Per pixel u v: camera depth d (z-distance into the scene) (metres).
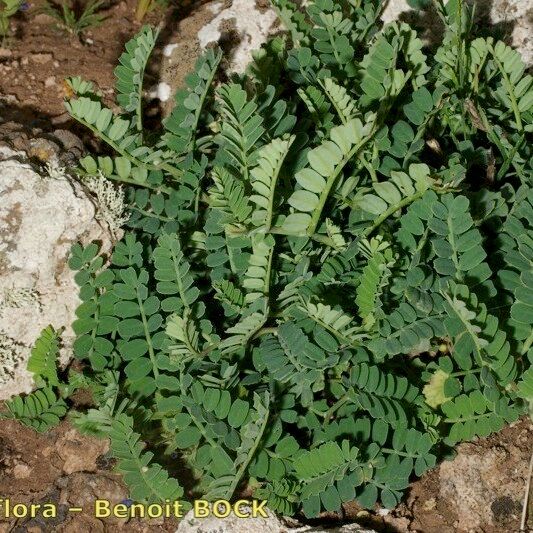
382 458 0.71
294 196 0.70
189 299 0.75
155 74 0.97
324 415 0.74
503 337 0.70
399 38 0.77
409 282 0.72
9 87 0.98
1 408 0.79
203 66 0.76
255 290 0.76
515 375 0.71
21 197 0.77
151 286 0.80
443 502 0.75
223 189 0.73
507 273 0.73
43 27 1.05
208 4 0.95
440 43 0.91
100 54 1.03
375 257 0.71
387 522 0.74
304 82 0.83
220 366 0.75
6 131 0.83
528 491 0.74
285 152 0.68
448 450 0.75
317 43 0.83
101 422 0.74
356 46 0.86
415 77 0.81
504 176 0.81
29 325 0.78
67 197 0.77
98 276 0.77
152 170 0.81
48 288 0.78
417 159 0.77
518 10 0.90
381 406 0.71
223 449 0.73
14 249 0.77
